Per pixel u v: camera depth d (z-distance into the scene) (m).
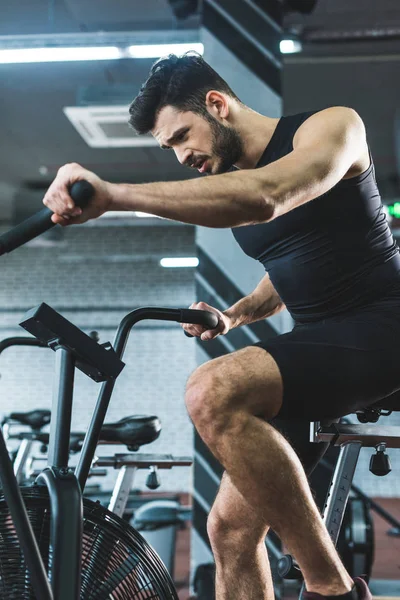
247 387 1.43
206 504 3.83
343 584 1.45
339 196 1.68
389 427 1.85
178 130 1.72
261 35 4.25
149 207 1.19
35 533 1.35
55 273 11.98
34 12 6.08
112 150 8.95
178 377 11.57
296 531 1.42
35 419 3.42
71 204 1.14
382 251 1.73
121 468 2.64
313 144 1.44
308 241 1.72
